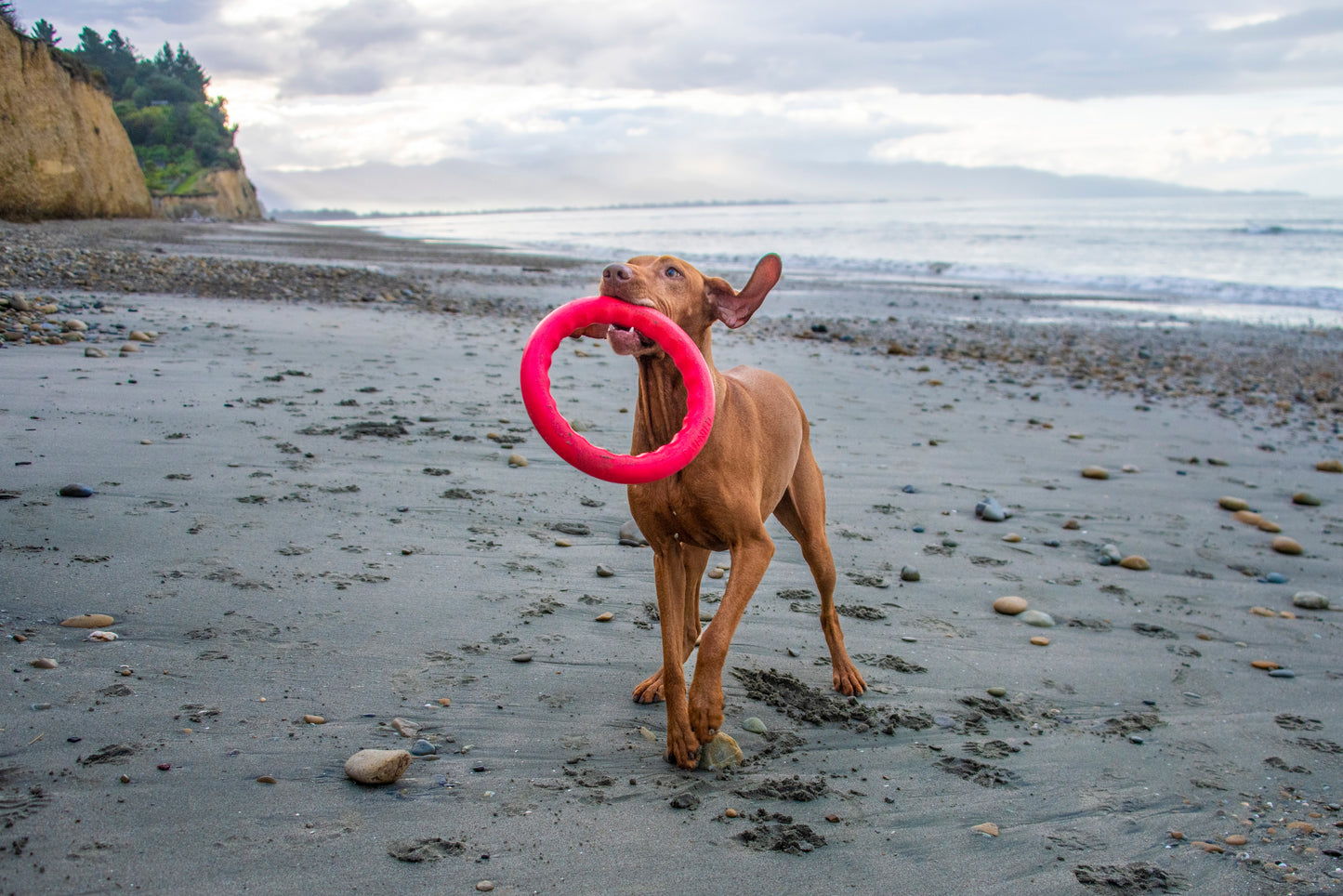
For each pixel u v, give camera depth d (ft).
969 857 10.40
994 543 22.41
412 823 9.76
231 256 77.30
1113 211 397.60
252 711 11.60
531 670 13.74
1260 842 11.32
